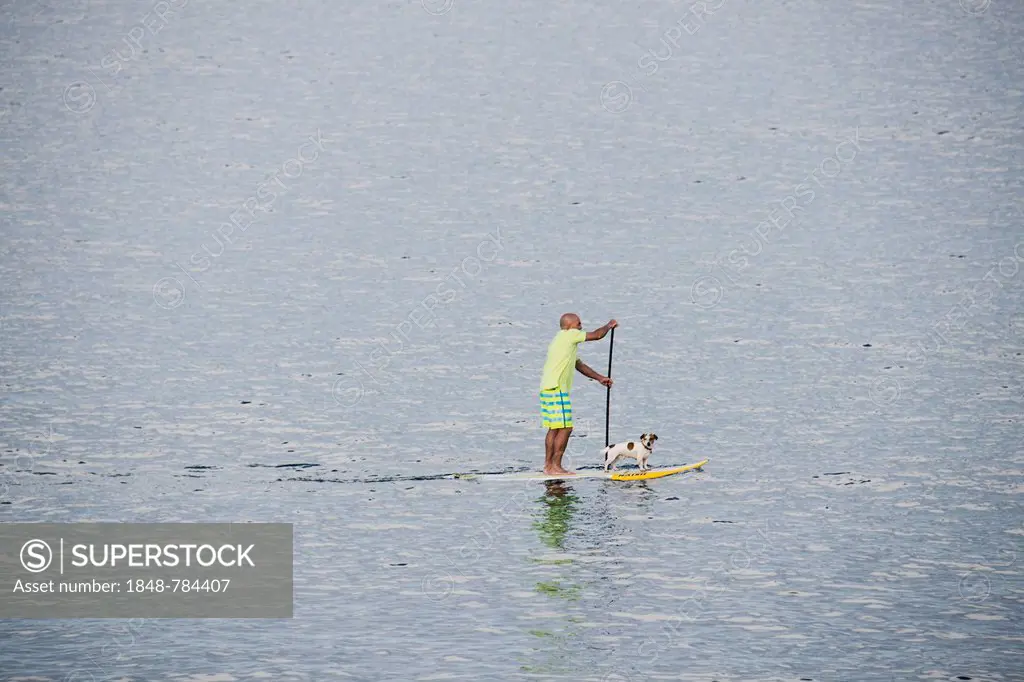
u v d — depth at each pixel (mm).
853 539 82062
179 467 97625
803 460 98562
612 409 112938
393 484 93688
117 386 120438
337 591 74375
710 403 114312
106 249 185500
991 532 83125
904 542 81438
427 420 110375
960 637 67938
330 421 110000
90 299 157375
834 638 67875
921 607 71688
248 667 64750
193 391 119188
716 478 94625
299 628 69438
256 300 157125
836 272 165875
